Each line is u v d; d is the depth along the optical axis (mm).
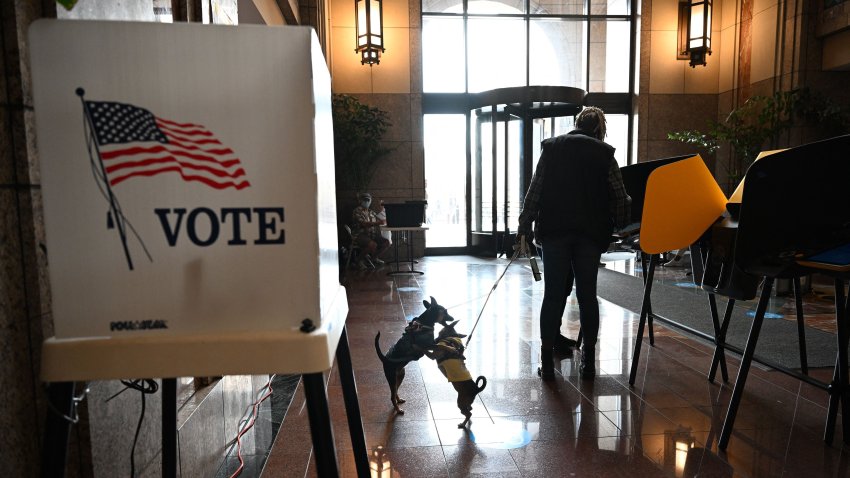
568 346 3227
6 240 880
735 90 8188
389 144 8281
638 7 8414
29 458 914
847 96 7090
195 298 722
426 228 6594
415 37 8195
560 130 8398
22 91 895
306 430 2117
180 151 704
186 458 1508
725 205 2355
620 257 7746
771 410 2250
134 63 689
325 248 829
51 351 697
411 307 4559
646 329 3686
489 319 4070
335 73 8148
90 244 703
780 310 4266
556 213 2615
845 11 6508
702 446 1933
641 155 8555
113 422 1135
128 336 717
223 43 700
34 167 922
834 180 1674
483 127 8438
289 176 725
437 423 2158
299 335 721
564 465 1806
